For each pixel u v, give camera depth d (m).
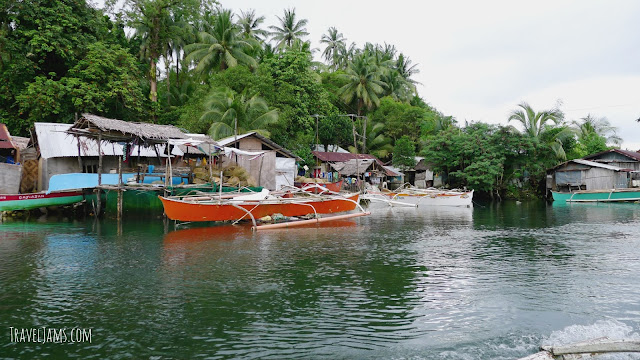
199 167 25.61
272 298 9.30
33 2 29.72
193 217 19.33
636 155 42.06
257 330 7.64
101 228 18.72
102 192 22.06
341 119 49.88
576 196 38.47
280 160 33.41
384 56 67.88
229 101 34.53
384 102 59.06
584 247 15.35
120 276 10.93
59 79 32.38
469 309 8.75
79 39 31.72
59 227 18.88
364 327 7.80
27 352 6.78
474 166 41.06
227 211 20.08
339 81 58.66
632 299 9.40
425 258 13.34
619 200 36.94
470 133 45.56
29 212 22.58
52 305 8.79
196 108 36.41
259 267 11.98
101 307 8.70
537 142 41.88
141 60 40.47
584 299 9.39
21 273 11.14
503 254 14.03
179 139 22.81
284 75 41.78
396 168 52.09
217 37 44.78
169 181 22.17
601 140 50.03
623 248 15.14
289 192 25.00
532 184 46.28
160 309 8.60
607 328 7.80
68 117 30.53
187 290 9.80
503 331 7.69
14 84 30.19
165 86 48.62
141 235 17.06
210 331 7.58
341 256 13.53
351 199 25.97
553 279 10.95
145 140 22.11
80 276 10.89
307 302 9.08
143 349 6.91
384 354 6.80
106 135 21.14
